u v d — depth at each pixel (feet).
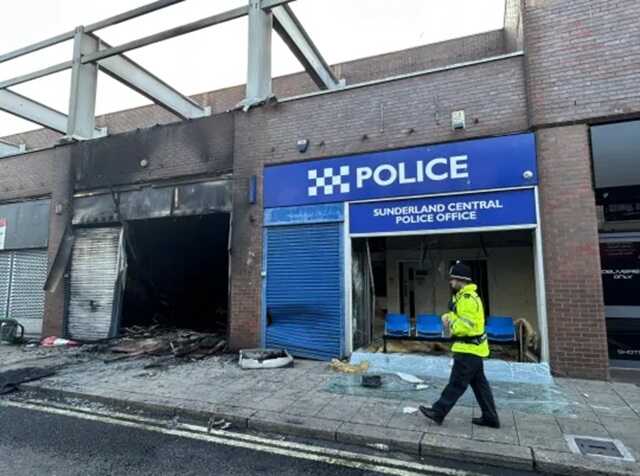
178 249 43.29
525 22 24.03
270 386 20.65
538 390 19.36
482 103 24.64
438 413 15.25
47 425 16.63
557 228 22.18
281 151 29.50
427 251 37.70
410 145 25.94
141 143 35.47
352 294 26.94
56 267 36.83
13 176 41.60
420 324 27.22
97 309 35.55
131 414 17.94
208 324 44.91
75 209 37.73
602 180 22.18
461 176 24.47
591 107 22.16
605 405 17.26
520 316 34.65
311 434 15.20
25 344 35.04
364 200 26.66
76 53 40.11
